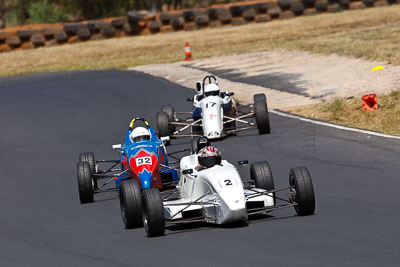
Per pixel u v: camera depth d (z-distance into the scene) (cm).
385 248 2959
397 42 11700
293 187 3722
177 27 19862
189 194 3922
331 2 19988
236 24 19838
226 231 3534
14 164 6712
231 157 5816
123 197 3812
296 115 7388
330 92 8406
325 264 2811
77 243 3725
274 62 11581
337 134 6250
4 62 16500
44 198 5162
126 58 15225
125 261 3209
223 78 10694
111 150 6838
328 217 3659
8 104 10375
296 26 17700
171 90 10112
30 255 3588
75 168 6228
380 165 4966
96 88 11038
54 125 8538
